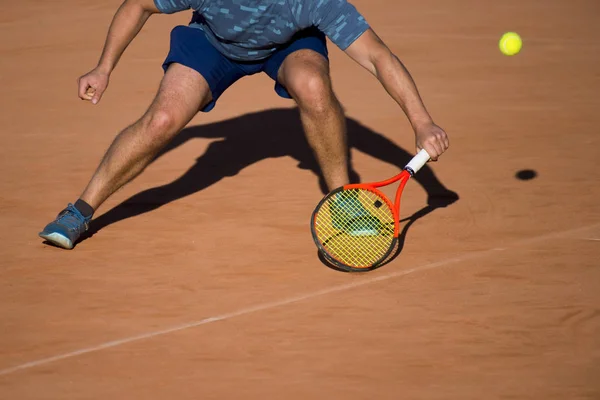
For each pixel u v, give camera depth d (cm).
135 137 1169
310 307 1058
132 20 1165
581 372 917
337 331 1003
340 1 1108
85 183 1465
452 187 1423
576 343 973
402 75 1110
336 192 1112
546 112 1831
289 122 1767
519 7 2914
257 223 1294
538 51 2355
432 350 962
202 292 1098
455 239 1233
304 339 988
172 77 1179
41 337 1000
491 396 877
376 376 915
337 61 2256
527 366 930
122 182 1209
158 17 2748
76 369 937
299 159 1556
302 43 1197
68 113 1855
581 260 1169
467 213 1320
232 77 1227
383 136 1675
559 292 1084
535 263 1161
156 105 1164
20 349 977
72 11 2859
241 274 1144
